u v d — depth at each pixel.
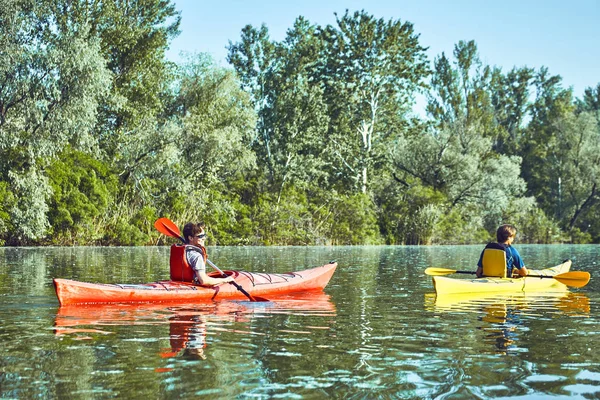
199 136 29.62
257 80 39.59
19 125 21.97
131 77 30.88
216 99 32.41
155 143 28.36
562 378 3.99
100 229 25.69
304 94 38.38
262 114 38.78
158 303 7.41
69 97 22.70
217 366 4.23
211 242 29.16
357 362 4.38
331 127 42.00
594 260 18.41
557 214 49.94
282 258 17.67
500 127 57.91
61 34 22.73
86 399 3.48
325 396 3.58
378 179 41.94
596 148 48.03
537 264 16.25
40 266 13.12
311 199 34.72
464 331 5.64
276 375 4.01
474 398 3.57
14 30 22.50
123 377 3.92
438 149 41.53
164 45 32.16
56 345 4.89
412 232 36.75
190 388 3.70
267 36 39.44
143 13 32.06
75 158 26.00
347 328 5.76
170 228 9.22
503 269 9.27
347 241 33.75
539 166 55.09
